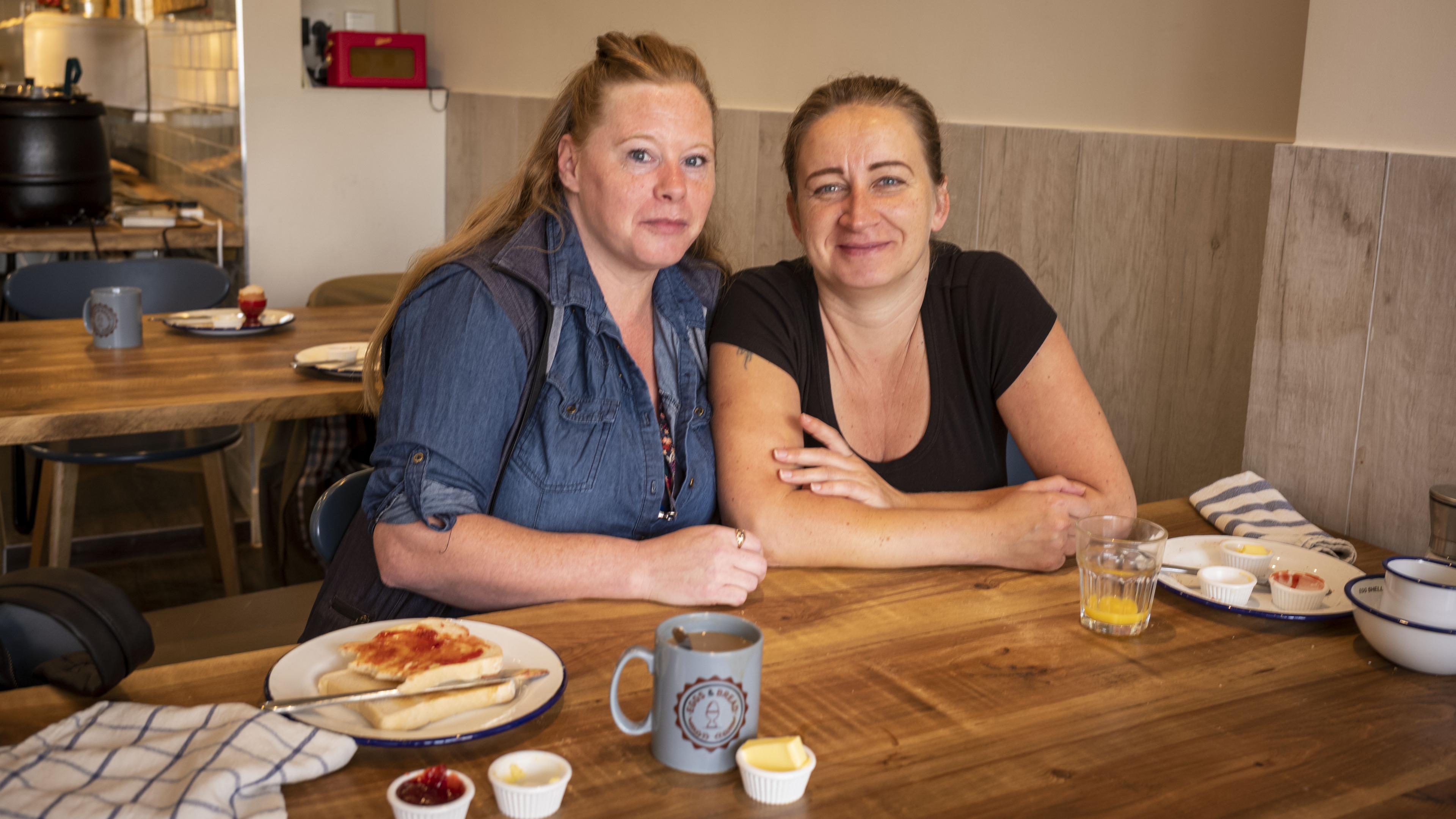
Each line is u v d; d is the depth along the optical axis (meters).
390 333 1.49
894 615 1.25
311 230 4.29
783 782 0.87
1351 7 1.51
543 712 0.98
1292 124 1.91
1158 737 1.00
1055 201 2.32
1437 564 1.19
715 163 1.60
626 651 1.05
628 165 1.43
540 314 1.45
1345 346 1.56
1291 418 1.64
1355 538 1.56
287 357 2.48
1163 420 2.18
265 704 0.97
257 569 3.54
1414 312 1.47
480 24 4.34
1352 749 0.99
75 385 2.17
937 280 1.69
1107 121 2.22
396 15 5.07
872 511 1.42
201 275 3.25
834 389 1.69
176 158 4.82
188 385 2.20
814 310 1.67
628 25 3.54
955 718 1.02
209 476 2.93
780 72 2.97
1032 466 1.67
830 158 1.55
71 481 2.77
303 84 4.26
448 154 4.58
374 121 4.38
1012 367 1.64
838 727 1.00
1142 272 2.17
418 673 0.99
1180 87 2.09
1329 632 1.24
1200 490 1.71
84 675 1.03
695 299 1.63
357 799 0.87
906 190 1.54
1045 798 0.89
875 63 2.71
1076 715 1.03
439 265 1.46
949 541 1.38
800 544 1.40
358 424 2.93
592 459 1.46
